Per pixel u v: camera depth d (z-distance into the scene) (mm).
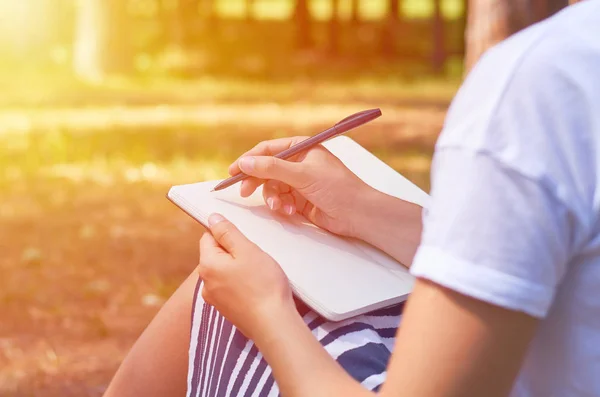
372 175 2213
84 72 17672
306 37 23281
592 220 1149
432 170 1241
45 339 5121
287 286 1511
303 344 1418
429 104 14992
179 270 6387
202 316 1889
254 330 1474
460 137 1178
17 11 19844
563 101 1133
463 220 1156
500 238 1140
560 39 1153
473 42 8578
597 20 1160
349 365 1585
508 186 1139
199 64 20000
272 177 1855
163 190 8852
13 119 12844
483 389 1184
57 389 4484
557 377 1291
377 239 1892
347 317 1619
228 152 10758
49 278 6184
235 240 1576
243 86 17000
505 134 1147
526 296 1141
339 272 1727
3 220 7656
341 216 1889
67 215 7863
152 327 2111
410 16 29797
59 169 9758
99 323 5359
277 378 1422
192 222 7676
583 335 1243
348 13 31547
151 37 21641
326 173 1880
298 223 1911
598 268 1194
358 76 18938
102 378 4625
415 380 1188
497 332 1164
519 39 1198
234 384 1681
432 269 1171
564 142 1131
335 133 1927
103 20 17516
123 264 6488
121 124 12391
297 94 16031
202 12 23844
